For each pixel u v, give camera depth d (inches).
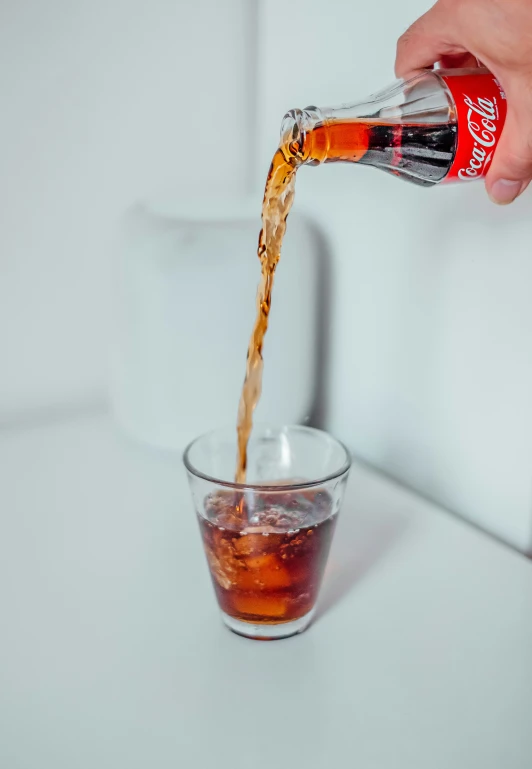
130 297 29.0
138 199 32.3
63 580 24.4
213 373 29.1
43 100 29.8
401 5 26.1
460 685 21.2
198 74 32.1
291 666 21.6
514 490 26.3
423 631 22.8
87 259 32.0
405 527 27.2
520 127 20.3
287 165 22.8
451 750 19.5
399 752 19.4
